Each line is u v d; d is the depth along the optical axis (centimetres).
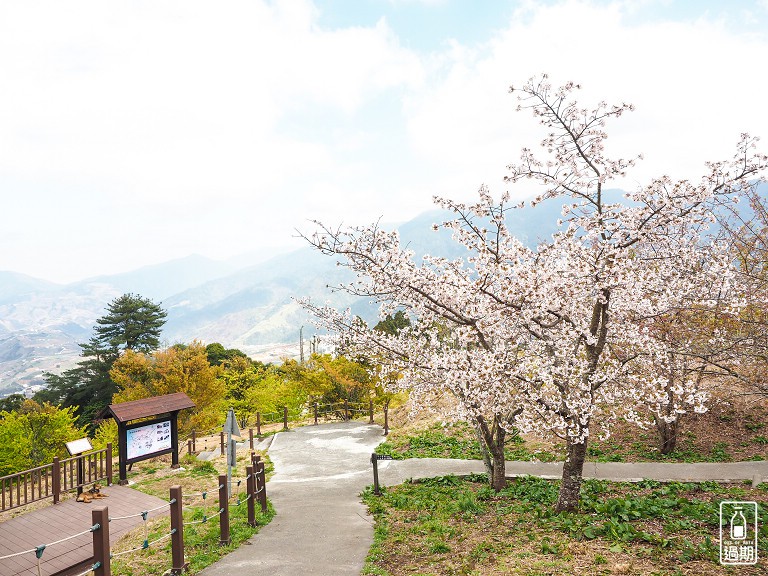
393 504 1141
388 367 1198
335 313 1109
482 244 834
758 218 880
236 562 755
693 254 965
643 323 1016
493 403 998
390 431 2172
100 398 4300
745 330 870
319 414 2711
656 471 1187
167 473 1634
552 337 948
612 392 936
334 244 882
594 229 857
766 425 1417
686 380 1177
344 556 780
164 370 2383
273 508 1152
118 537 1041
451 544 796
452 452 1625
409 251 879
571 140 862
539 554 685
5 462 1748
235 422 1250
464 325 952
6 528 1121
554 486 1127
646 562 616
